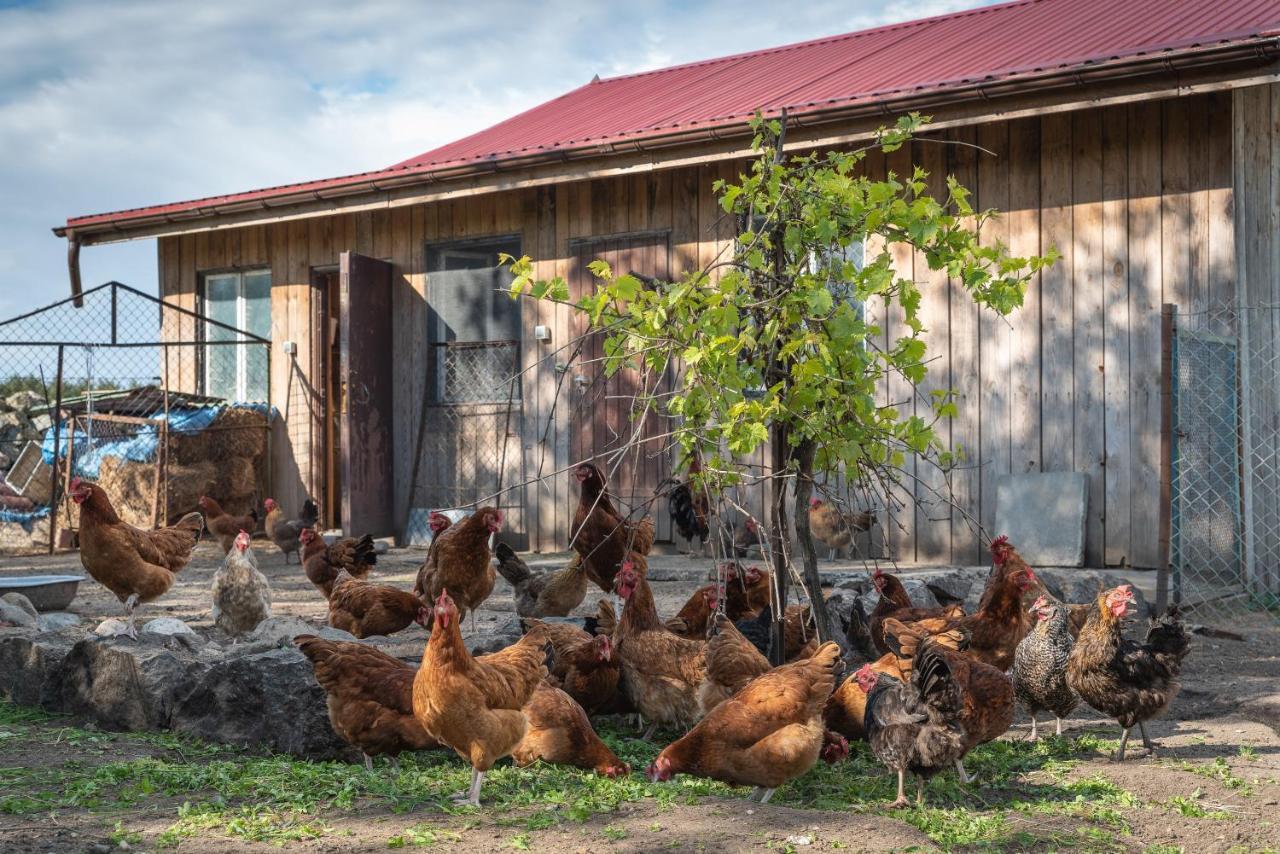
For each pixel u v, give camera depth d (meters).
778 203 6.50
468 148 18.70
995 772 6.17
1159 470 12.04
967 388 13.30
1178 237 12.17
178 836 4.90
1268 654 9.14
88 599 11.94
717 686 6.30
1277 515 11.11
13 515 18.25
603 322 6.80
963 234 6.57
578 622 8.31
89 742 6.66
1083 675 6.40
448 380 17.12
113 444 18.14
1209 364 11.73
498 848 4.81
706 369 6.29
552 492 16.09
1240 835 5.18
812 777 6.14
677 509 14.16
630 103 18.97
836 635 8.60
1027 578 6.95
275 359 18.88
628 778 5.89
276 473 18.83
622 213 15.62
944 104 12.24
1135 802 5.62
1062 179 12.81
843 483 13.28
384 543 17.34
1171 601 10.47
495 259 16.75
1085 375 12.68
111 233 18.94
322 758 6.31
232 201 17.41
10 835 4.84
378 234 17.73
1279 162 11.09
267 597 9.12
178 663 7.05
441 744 6.21
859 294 6.31
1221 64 10.83
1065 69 11.47
